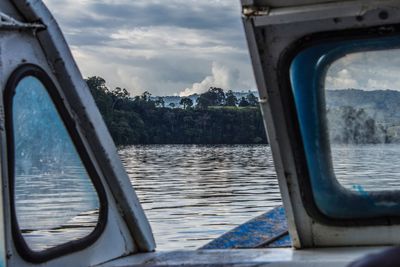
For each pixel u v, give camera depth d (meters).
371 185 4.33
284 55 3.98
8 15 3.58
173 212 36.62
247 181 56.72
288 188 4.40
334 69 4.10
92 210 4.16
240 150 98.44
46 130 3.78
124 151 93.62
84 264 3.99
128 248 4.53
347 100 4.20
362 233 4.44
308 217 4.45
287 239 5.47
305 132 4.27
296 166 4.32
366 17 3.79
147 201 42.19
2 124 3.25
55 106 3.89
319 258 4.00
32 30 3.71
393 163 4.30
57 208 3.83
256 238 5.63
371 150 4.33
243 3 3.71
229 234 5.85
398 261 1.52
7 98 3.34
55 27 3.85
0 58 3.34
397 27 3.81
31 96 3.63
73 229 3.96
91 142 4.23
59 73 3.93
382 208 4.38
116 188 4.41
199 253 4.40
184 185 53.06
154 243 4.71
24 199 3.54
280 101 4.14
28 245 3.55
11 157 3.34
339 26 3.86
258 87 4.11
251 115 98.50
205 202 41.62
